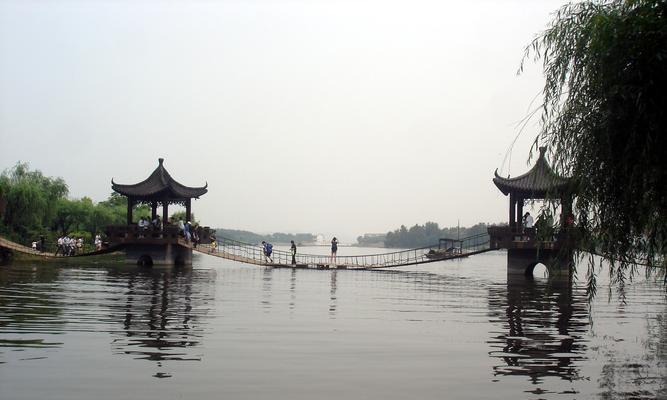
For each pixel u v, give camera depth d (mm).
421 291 28906
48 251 60625
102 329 16031
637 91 9562
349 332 16453
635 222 10602
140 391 10578
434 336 16062
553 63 11461
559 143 11156
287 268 48281
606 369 12625
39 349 13539
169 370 11969
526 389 11141
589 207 11078
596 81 10125
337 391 10836
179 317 18391
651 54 9414
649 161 9805
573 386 11367
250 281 32875
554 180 11414
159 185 45750
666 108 9641
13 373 11555
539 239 11969
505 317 19812
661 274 12195
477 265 70125
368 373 12086
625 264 11375
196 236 47562
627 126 10062
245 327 16875
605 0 10953
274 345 14500
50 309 19484
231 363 12609
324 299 24375
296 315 19469
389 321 18562
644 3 10117
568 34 11195
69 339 14672
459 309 21766
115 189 45375
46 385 10828
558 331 17094
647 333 16844
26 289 25656
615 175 10438
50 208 65062
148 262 46875
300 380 11484
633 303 24344
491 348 14602
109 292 25047
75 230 70562
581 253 11656
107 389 10656
